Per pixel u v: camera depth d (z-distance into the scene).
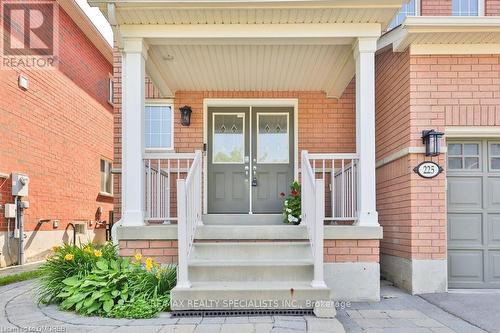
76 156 10.54
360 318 4.14
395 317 4.18
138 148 4.83
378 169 6.79
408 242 5.48
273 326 3.56
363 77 4.90
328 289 3.95
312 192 4.43
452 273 5.53
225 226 4.91
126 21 4.79
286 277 4.32
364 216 4.85
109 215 12.52
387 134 6.37
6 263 7.60
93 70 11.62
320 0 4.46
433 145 5.33
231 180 7.06
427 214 5.39
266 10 4.62
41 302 4.37
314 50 5.43
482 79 5.51
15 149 7.91
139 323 3.68
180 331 3.45
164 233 4.71
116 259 4.63
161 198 5.91
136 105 4.86
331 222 6.46
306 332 3.40
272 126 7.17
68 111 10.09
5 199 7.60
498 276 5.54
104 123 12.48
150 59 5.65
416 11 6.27
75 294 4.07
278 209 7.02
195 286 4.10
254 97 7.09
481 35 5.26
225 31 4.88
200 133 7.02
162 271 4.35
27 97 8.34
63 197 9.80
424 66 5.54
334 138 7.08
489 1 5.99
